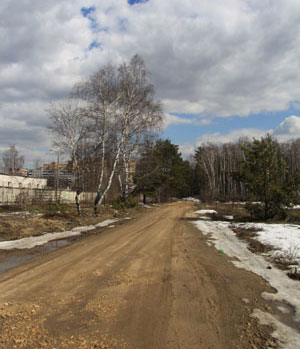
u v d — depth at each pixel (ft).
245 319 16.21
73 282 22.21
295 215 68.49
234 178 70.03
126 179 106.52
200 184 272.10
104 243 39.68
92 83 74.74
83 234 48.60
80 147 74.90
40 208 83.97
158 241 41.52
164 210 113.80
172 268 26.53
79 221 64.34
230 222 67.56
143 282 22.33
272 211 66.74
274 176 65.62
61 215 69.82
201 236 46.57
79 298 18.85
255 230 50.65
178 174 191.01
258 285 22.17
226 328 15.07
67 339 13.60
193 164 321.52
